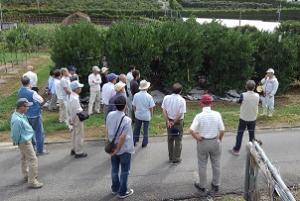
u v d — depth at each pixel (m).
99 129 12.24
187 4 63.81
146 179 8.97
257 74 17.83
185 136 11.64
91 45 15.79
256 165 7.27
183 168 9.53
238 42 16.73
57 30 16.69
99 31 16.72
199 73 17.47
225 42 16.75
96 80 13.94
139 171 9.35
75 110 9.84
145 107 10.56
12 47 30.42
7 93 18.12
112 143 7.87
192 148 10.72
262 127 12.56
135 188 8.57
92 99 14.04
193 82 16.88
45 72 24.05
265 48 17.52
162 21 18.20
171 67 16.41
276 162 9.88
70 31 16.12
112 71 16.08
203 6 63.28
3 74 23.25
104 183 8.79
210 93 17.47
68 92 11.27
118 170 8.21
